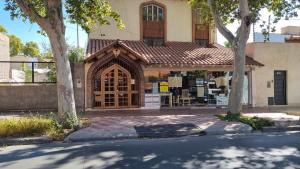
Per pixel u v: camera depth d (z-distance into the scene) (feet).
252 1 58.23
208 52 76.54
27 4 42.39
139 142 36.88
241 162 27.17
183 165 26.30
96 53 64.08
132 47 74.64
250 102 74.69
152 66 66.69
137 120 51.93
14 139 37.58
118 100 68.23
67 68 44.55
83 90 66.13
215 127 45.14
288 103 76.84
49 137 38.70
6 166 26.94
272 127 45.70
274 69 76.07
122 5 79.00
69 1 47.09
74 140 38.75
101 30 77.97
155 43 81.25
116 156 29.66
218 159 28.19
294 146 33.55
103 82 67.46
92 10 50.19
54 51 44.06
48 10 42.80
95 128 44.70
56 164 27.30
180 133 42.34
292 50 77.25
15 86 64.49
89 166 26.45
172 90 71.05
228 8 63.05
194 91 72.08
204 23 70.54
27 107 64.80
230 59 72.28
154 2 80.59
